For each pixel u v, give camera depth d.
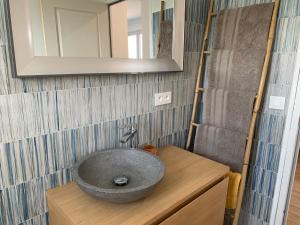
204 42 1.78
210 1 1.76
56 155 1.18
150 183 0.98
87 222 0.92
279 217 1.72
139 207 1.02
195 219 1.21
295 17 1.43
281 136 1.60
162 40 1.51
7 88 0.98
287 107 1.54
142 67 1.42
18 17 0.93
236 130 1.65
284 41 1.50
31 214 1.15
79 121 1.23
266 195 1.75
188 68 1.79
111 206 1.02
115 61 1.29
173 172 1.34
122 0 1.26
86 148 1.29
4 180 1.04
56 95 1.12
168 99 1.69
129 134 1.40
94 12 1.16
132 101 1.46
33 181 1.13
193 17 1.71
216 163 1.47
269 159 1.69
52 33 1.04
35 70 1.01
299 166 3.19
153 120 1.63
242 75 1.60
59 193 1.13
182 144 1.92
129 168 1.29
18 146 1.05
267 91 1.62
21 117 1.04
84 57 1.16
